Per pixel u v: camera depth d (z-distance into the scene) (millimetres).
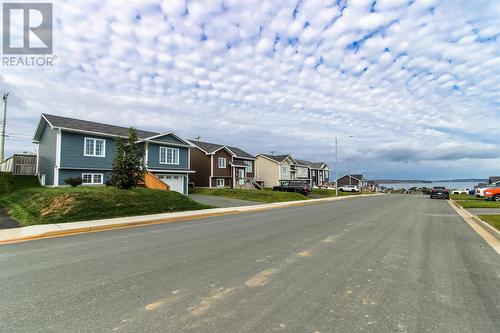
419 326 3367
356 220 12766
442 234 9430
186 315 3588
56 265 5680
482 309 3826
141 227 10688
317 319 3510
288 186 37156
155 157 28000
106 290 4383
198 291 4359
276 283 4719
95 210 12438
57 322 3404
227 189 31281
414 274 5242
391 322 3457
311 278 4969
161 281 4777
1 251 6863
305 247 7277
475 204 21703
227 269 5430
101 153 23266
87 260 6043
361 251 6914
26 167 24750
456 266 5770
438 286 4656
